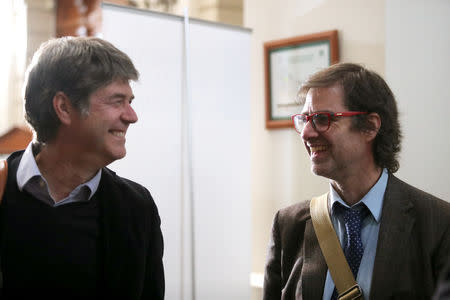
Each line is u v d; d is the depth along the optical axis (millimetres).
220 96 3223
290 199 3811
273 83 3869
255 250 3998
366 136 1688
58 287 1563
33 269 1544
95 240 1639
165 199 2982
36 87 1566
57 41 1600
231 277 3240
